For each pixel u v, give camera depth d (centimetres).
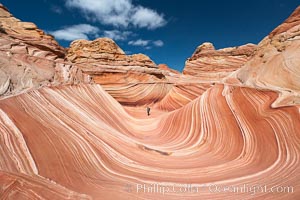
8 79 878
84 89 1507
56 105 983
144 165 807
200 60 3969
